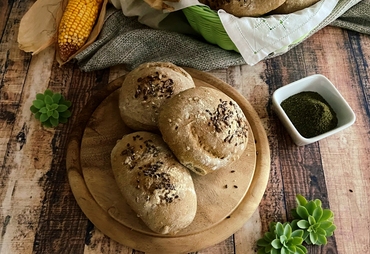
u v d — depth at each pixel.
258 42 0.48
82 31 0.53
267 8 0.47
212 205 0.43
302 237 0.43
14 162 0.47
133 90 0.44
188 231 0.42
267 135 0.51
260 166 0.46
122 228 0.42
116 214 0.42
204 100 0.41
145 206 0.38
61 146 0.48
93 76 0.54
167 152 0.41
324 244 0.44
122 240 0.41
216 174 0.45
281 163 0.49
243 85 0.54
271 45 0.48
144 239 0.41
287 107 0.51
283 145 0.50
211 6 0.49
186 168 0.42
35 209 0.44
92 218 0.42
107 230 0.41
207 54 0.54
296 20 0.48
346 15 0.60
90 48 0.53
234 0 0.47
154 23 0.55
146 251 0.41
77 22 0.52
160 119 0.41
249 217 0.44
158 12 0.54
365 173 0.49
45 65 0.54
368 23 0.60
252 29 0.47
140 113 0.43
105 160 0.45
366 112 0.54
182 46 0.54
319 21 0.50
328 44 0.59
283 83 0.55
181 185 0.39
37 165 0.47
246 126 0.44
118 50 0.52
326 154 0.50
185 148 0.40
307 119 0.49
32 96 0.52
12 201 0.44
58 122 0.49
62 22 0.52
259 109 0.53
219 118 0.41
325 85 0.51
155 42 0.53
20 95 0.52
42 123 0.50
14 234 0.43
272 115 0.52
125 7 0.54
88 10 0.54
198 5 0.46
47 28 0.55
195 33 0.57
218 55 0.54
